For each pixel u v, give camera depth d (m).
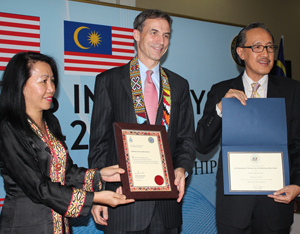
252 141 1.60
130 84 1.65
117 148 1.40
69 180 1.54
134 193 1.34
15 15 2.58
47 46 2.69
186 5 3.58
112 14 2.99
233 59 3.61
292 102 1.72
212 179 3.37
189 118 1.81
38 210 1.33
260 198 1.66
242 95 1.61
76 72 2.80
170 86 1.73
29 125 1.36
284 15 4.28
